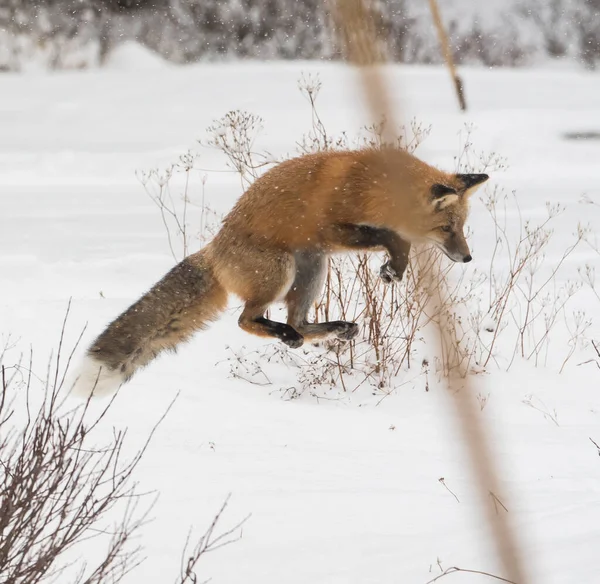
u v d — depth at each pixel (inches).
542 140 1578.5
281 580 372.2
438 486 500.1
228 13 2453.2
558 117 1717.5
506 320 806.5
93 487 347.3
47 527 382.9
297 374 711.1
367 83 126.1
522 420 641.0
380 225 552.1
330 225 561.6
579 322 808.9
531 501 464.4
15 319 749.3
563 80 2167.8
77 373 567.5
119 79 2071.9
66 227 1088.8
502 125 1649.9
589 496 474.0
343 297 797.2
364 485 502.3
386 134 161.9
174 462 527.2
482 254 983.6
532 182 1386.6
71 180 1407.5
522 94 1955.0
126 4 2409.0
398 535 418.9
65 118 1765.5
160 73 2135.8
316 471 528.1
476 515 442.3
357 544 408.5
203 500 466.6
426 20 2431.1
